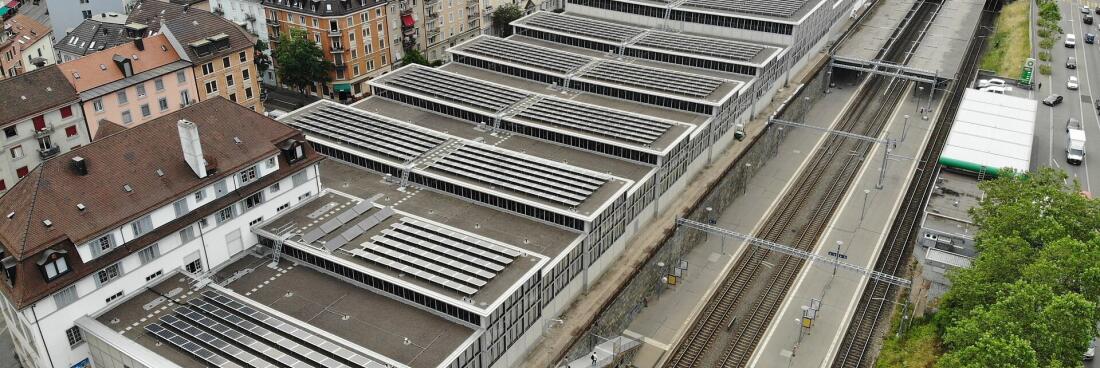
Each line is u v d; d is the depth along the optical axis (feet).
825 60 552.41
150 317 248.73
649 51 475.72
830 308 331.36
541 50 480.23
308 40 517.96
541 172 328.70
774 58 465.06
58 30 596.70
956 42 599.98
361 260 269.64
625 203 323.37
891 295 338.95
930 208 341.41
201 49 437.99
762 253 370.32
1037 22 615.16
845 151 476.13
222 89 458.09
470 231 295.69
